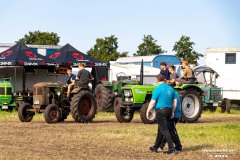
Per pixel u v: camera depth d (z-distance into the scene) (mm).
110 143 14250
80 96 20703
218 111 30266
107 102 28203
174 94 12625
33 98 21047
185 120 21375
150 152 12750
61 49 30094
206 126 19109
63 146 13641
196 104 21719
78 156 11992
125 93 21188
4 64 27234
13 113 25594
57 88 21047
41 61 27766
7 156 11805
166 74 21922
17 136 15680
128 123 20812
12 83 29766
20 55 27578
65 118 21391
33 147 13398
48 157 11758
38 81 30484
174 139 12867
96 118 23688
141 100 20828
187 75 22078
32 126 18844
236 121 22797
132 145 13898
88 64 29469
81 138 15273
